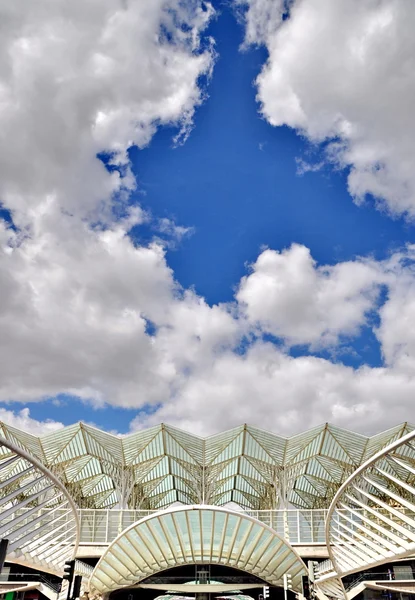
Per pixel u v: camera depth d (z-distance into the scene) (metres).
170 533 30.91
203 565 36.91
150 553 31.69
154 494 74.56
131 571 33.34
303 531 44.00
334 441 53.62
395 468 54.91
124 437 53.53
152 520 29.31
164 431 53.84
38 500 52.22
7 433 46.97
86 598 35.50
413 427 51.88
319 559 41.69
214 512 28.23
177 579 36.78
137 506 63.38
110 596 38.34
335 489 62.03
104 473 56.94
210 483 56.91
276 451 55.03
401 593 39.78
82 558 42.06
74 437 51.75
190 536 30.47
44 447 51.47
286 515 45.12
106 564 31.19
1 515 19.33
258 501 73.94
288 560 31.59
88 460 56.81
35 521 23.22
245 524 29.36
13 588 37.66
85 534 44.19
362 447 53.34
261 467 57.41
